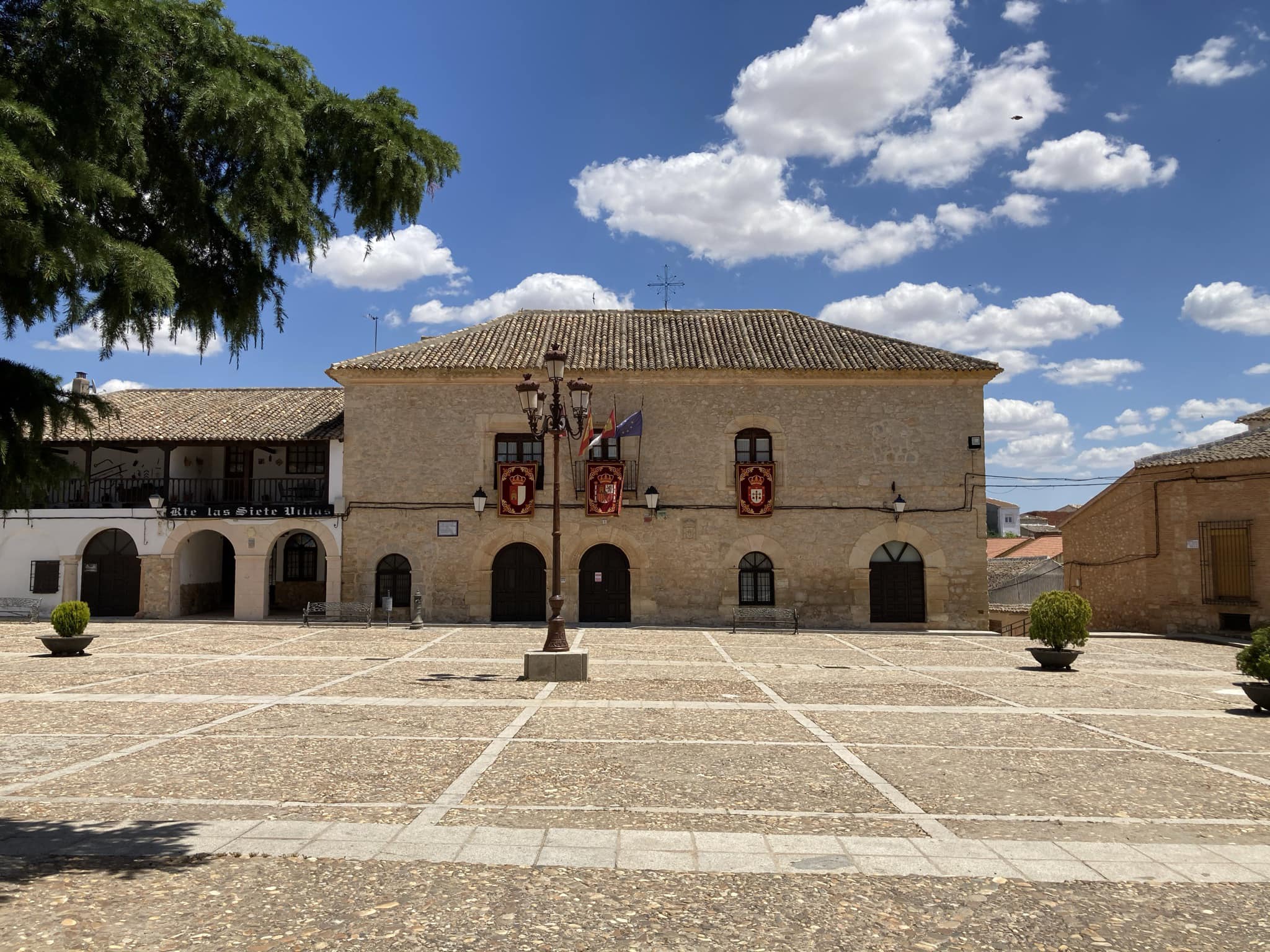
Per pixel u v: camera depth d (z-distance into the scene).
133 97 5.05
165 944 3.93
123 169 5.20
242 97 5.27
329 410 25.50
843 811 6.18
